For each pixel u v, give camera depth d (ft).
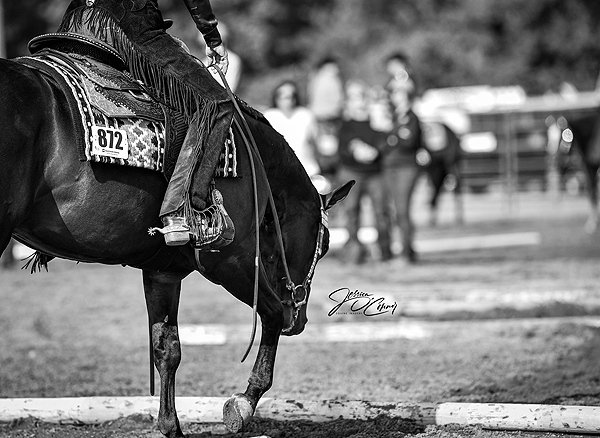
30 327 48.57
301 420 28.17
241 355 41.27
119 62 23.91
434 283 59.16
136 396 31.45
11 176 20.42
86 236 22.20
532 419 26.45
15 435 27.20
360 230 77.92
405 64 68.33
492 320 47.57
